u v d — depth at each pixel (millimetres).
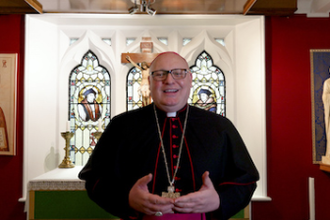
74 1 3215
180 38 3943
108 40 3986
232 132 1492
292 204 3387
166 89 1356
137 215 1286
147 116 1530
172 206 1118
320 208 3367
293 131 3439
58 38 3871
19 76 3492
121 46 3906
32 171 3479
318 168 3400
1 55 3465
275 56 3508
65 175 2906
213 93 3951
